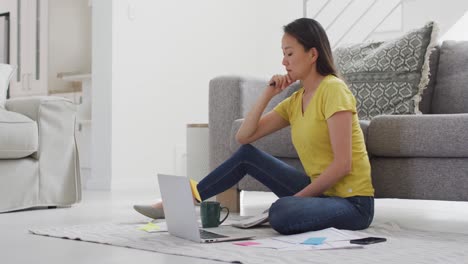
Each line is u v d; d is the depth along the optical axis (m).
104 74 4.61
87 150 5.18
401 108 2.98
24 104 3.39
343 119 2.13
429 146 2.44
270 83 2.40
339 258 1.68
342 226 2.16
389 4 5.17
